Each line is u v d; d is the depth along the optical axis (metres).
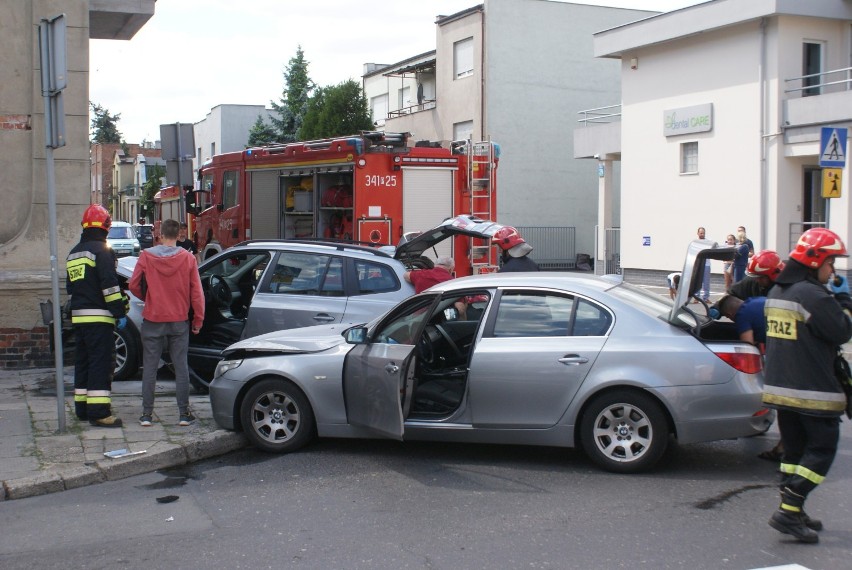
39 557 5.25
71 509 6.17
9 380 10.34
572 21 34.59
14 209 11.31
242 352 7.83
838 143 13.83
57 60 7.53
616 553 5.11
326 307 9.13
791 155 21.27
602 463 6.71
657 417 6.53
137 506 6.21
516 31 33.78
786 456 5.37
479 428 6.93
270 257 9.59
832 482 6.49
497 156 15.01
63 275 11.30
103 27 13.77
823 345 5.12
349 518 5.84
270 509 6.09
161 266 8.00
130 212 65.19
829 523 5.60
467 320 8.02
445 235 10.23
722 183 22.86
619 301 6.82
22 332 11.16
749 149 22.09
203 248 19.25
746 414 6.39
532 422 6.79
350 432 7.43
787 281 5.29
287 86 44.38
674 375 6.45
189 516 5.98
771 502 6.03
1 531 5.73
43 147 11.38
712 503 6.02
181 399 8.14
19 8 11.23
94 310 7.99
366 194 14.28
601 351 6.63
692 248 6.59
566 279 7.08
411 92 39.22
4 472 6.69
